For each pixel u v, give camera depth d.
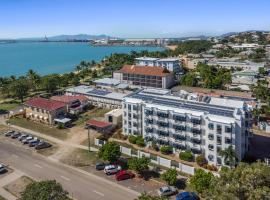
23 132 129.50
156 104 111.19
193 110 102.12
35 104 143.88
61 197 60.34
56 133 127.50
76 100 154.38
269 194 49.16
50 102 145.50
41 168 96.25
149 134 112.44
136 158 91.75
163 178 83.56
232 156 90.00
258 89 162.88
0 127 135.88
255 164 57.97
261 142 112.25
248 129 101.88
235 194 51.00
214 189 55.59
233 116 95.12
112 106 158.25
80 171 94.12
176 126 103.94
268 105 141.25
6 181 88.06
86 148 111.94
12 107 171.12
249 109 106.56
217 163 95.50
